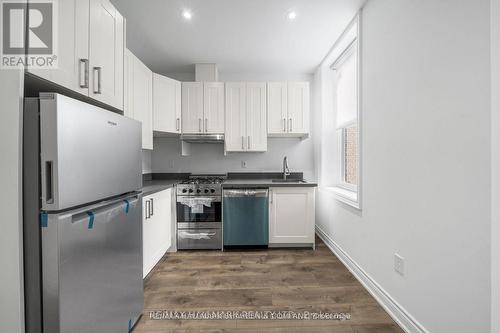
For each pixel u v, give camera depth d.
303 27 2.42
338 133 3.25
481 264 1.05
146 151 3.32
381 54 1.82
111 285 1.27
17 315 0.90
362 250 2.13
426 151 1.36
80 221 1.02
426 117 1.36
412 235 1.48
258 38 2.63
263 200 2.90
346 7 2.11
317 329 1.57
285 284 2.12
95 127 1.11
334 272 2.34
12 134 0.89
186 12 2.16
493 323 1.01
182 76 3.59
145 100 2.54
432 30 1.31
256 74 3.64
